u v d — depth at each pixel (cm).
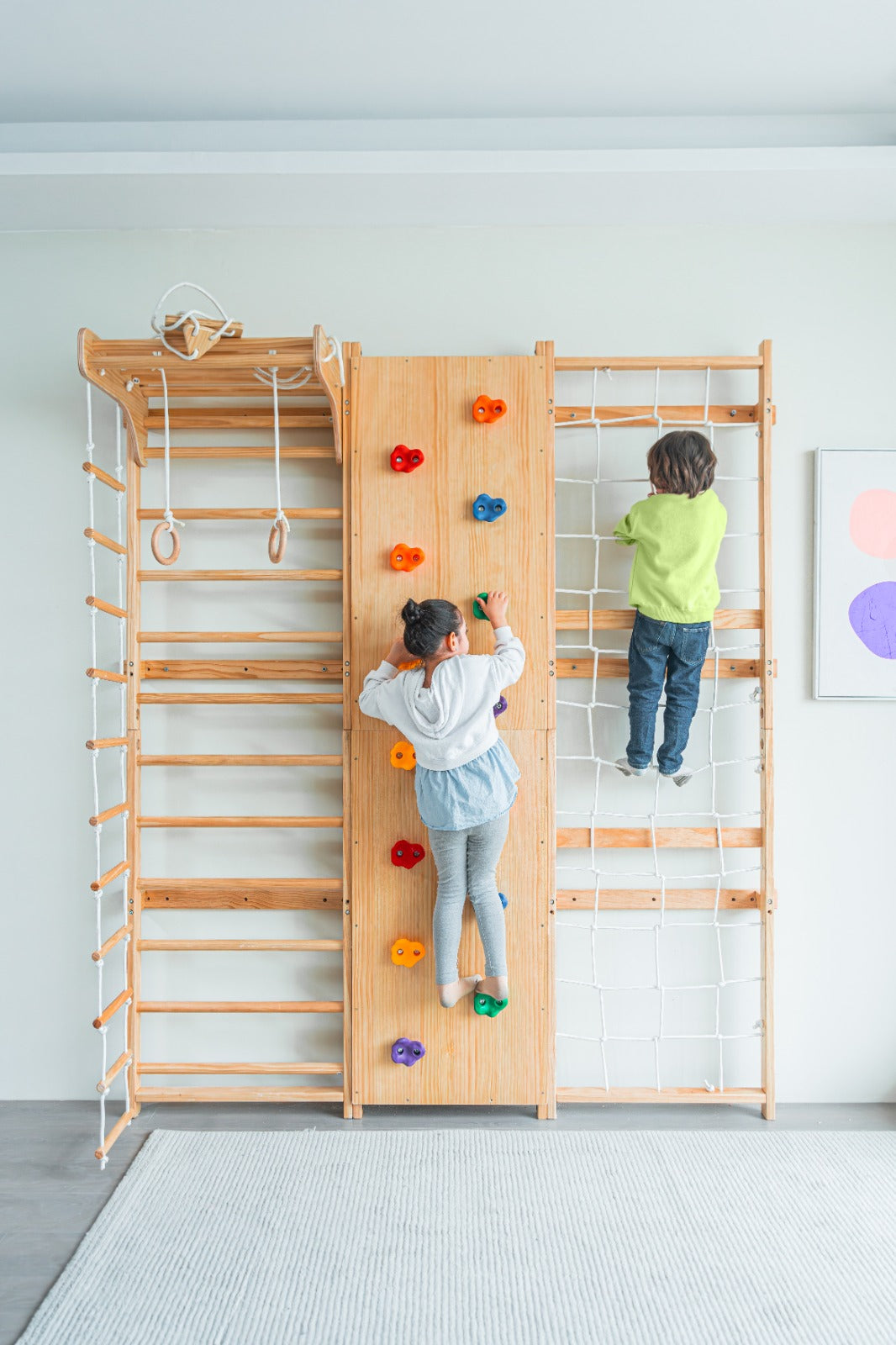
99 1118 240
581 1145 223
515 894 236
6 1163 218
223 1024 249
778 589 252
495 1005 230
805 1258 182
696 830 243
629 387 251
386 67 211
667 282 253
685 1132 230
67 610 251
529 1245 185
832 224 253
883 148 223
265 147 230
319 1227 191
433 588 237
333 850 250
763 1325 164
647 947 250
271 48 203
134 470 242
